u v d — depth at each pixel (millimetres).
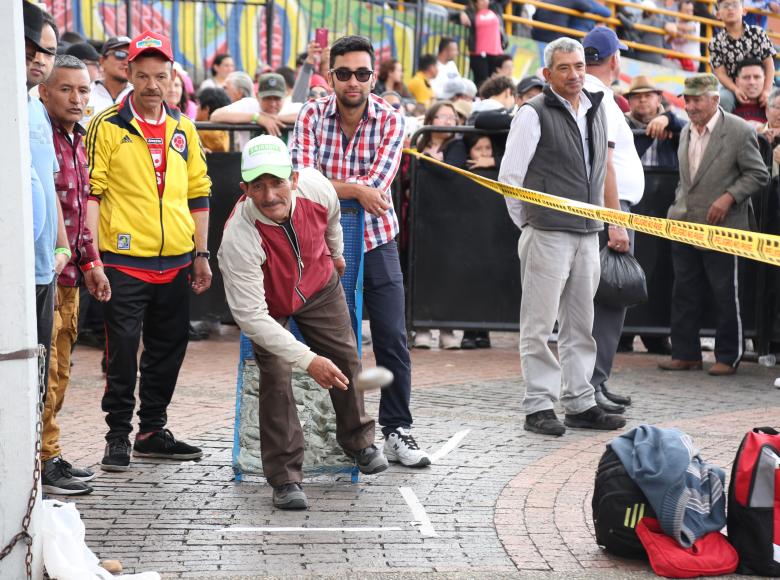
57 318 6266
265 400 6137
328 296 6250
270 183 5688
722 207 10156
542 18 18828
